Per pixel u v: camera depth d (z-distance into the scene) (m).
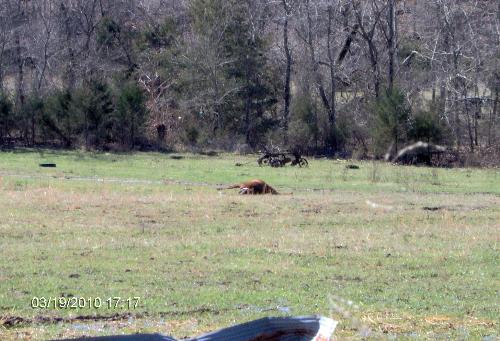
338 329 12.88
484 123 64.00
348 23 75.62
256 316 13.76
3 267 17.31
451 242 22.14
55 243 20.42
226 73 70.81
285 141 66.88
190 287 15.96
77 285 15.87
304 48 73.06
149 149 65.31
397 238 22.56
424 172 49.31
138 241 20.98
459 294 15.96
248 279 16.80
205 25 71.62
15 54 74.19
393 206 29.78
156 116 71.25
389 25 69.19
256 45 71.38
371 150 61.84
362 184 39.88
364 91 72.38
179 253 19.48
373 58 68.12
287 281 16.72
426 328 13.29
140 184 37.16
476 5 70.06
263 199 30.48
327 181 41.09
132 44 78.19
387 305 14.85
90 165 49.44
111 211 26.20
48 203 27.45
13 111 65.62
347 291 15.91
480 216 27.98
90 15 80.38
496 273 18.14
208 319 13.59
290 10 71.88
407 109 58.06
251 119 70.50
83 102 64.44
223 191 34.19
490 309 14.74
